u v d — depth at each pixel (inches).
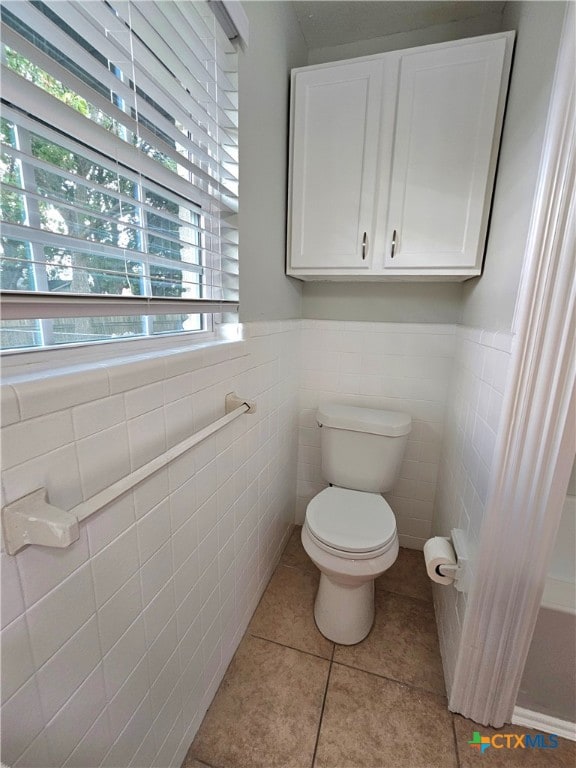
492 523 35.0
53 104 18.7
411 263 52.0
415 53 46.3
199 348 33.9
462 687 41.1
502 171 44.4
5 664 17.7
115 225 28.2
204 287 39.4
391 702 43.6
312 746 39.1
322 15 53.1
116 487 21.9
